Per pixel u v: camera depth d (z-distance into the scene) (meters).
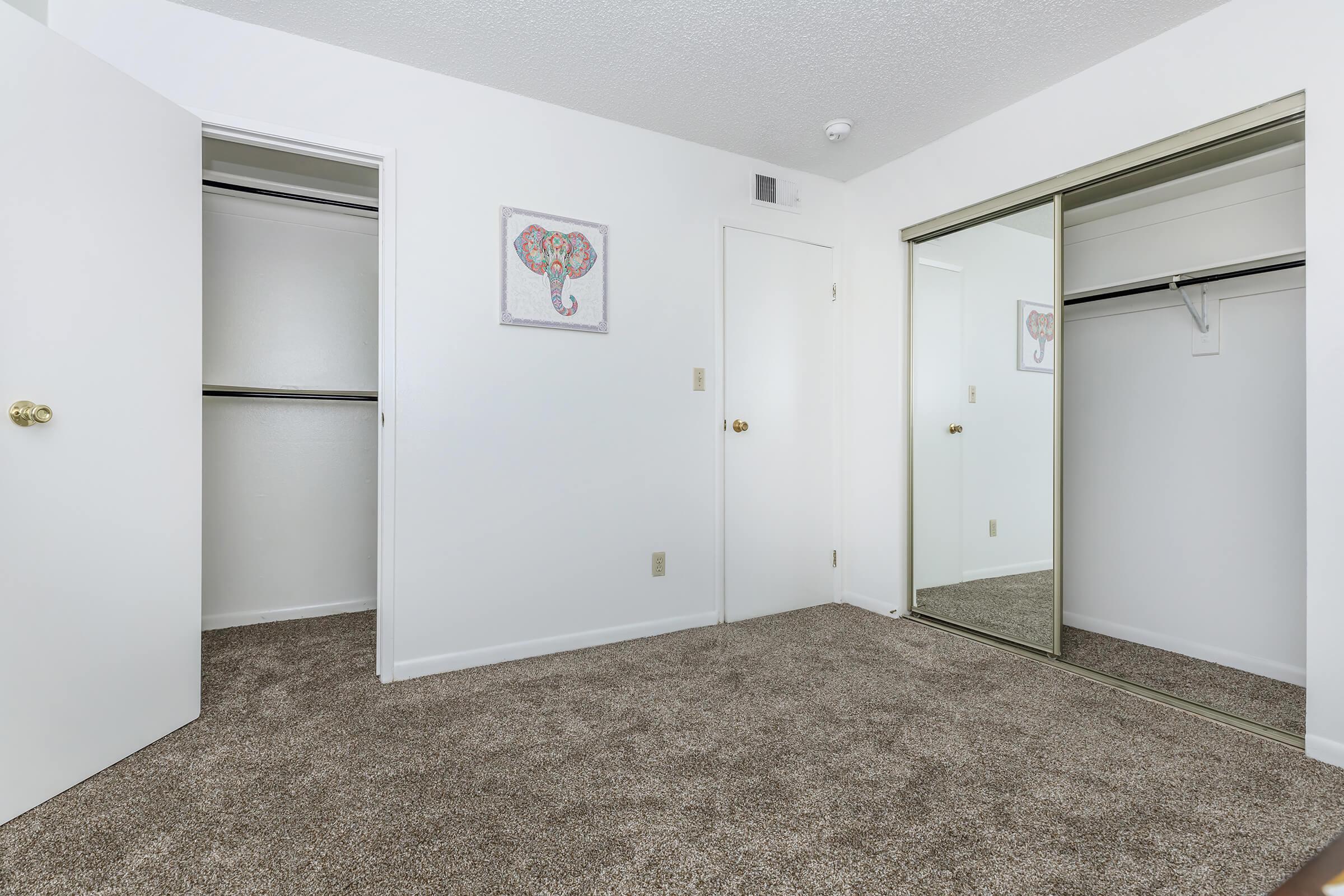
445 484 2.44
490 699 2.17
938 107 2.68
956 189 2.89
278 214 3.19
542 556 2.64
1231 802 1.54
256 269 3.14
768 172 3.23
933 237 3.07
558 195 2.66
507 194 2.55
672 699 2.18
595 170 2.74
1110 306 2.95
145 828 1.42
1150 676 2.39
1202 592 2.62
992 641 2.82
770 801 1.55
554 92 2.55
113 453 1.69
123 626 1.72
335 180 3.15
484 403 2.51
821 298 3.44
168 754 1.77
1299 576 2.34
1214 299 2.58
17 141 1.46
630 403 2.84
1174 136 2.13
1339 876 0.65
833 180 3.48
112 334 1.69
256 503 3.14
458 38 2.19
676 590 2.98
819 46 2.24
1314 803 1.54
